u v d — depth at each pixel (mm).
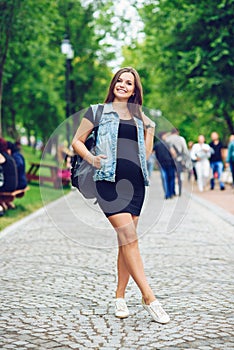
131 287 7648
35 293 7324
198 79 28031
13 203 17797
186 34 29547
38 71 34281
